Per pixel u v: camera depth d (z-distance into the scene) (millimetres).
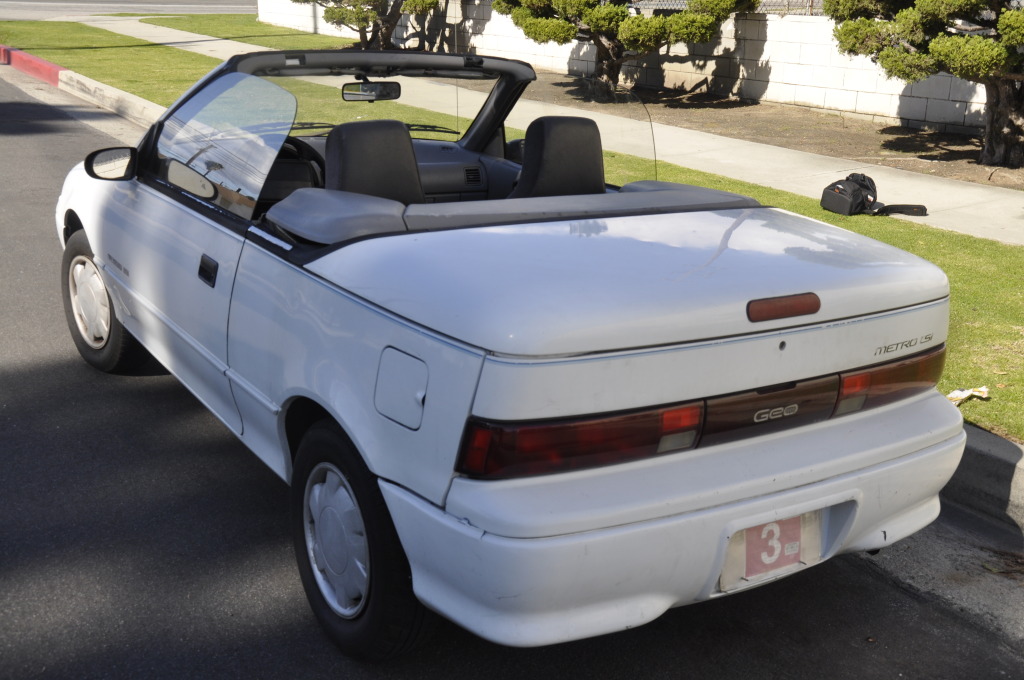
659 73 17719
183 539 3549
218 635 3027
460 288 2443
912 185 9773
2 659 2869
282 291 3018
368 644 2809
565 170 3752
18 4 35406
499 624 2365
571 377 2295
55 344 5348
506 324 2283
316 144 3875
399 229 2896
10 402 4609
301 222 3014
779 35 15422
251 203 3381
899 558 3646
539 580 2297
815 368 2635
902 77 10078
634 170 4277
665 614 3258
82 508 3727
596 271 2541
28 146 10953
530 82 4406
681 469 2457
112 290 4512
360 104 4098
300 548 3105
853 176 8602
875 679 2957
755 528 2598
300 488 3039
